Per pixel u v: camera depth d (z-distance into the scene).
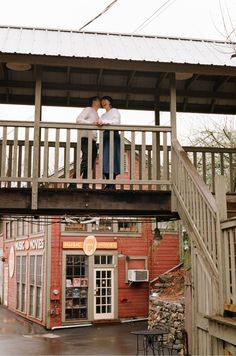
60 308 19.17
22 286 23.61
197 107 9.64
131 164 7.31
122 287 20.39
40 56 7.05
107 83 8.82
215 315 5.24
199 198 6.04
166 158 7.41
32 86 8.73
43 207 7.05
